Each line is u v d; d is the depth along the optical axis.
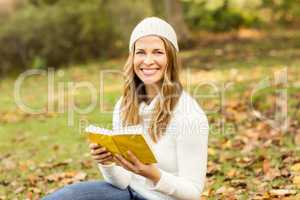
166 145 3.97
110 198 4.06
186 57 17.08
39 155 8.25
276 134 8.05
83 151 8.23
